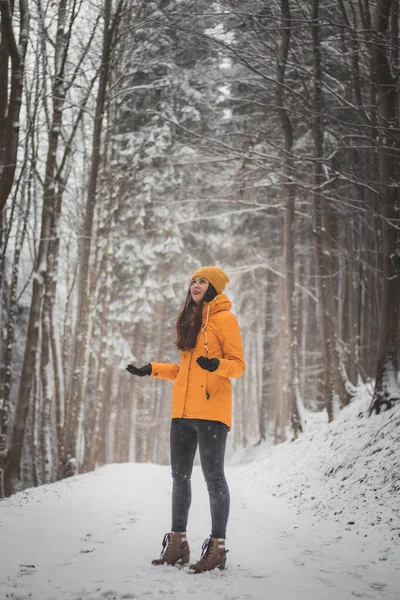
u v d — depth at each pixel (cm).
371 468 616
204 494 726
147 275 2092
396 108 818
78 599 250
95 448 1500
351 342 1409
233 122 1789
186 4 1143
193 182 1978
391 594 288
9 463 915
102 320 1572
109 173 1419
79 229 1404
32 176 1083
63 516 484
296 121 1425
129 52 1376
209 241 2288
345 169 1277
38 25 941
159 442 2928
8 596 253
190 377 338
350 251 1418
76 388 1223
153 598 252
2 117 703
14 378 1736
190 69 1605
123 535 406
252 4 1066
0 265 977
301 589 282
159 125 1828
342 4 861
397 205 828
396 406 782
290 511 611
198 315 347
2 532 395
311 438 1039
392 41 809
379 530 441
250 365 3528
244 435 3058
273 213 1998
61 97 1003
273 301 2416
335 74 1284
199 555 347
